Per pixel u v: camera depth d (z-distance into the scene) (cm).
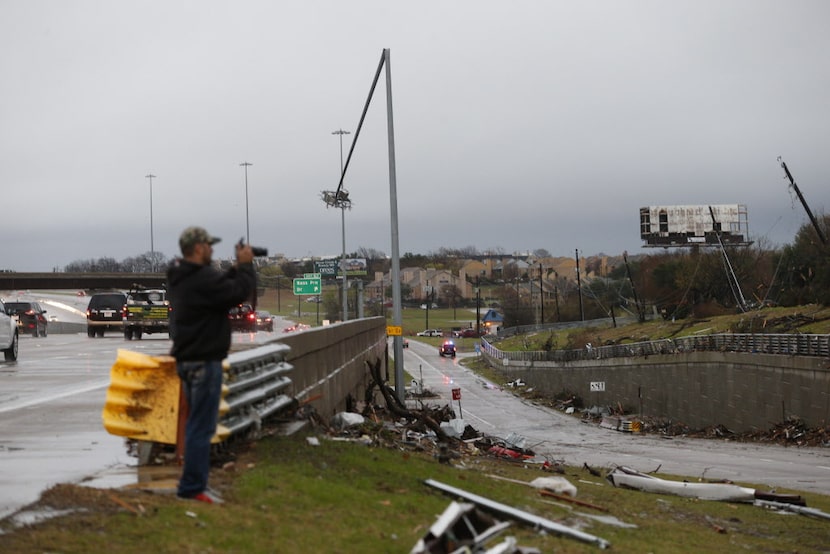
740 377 4791
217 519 749
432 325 18800
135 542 665
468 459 1650
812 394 4059
